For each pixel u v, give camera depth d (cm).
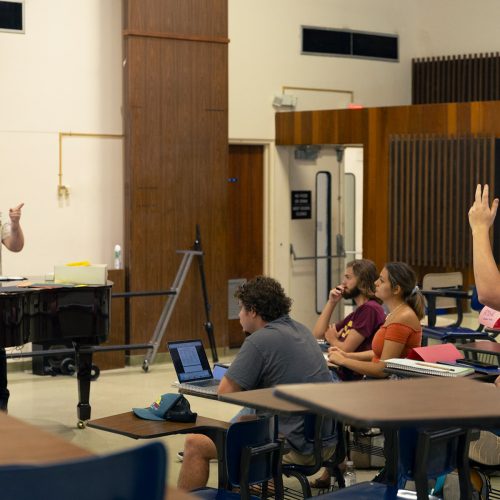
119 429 414
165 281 1016
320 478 548
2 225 765
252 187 1127
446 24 1257
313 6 1160
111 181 1007
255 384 444
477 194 328
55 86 970
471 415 175
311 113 1090
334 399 183
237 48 1102
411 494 319
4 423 190
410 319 539
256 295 459
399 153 1013
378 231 1029
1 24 938
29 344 932
